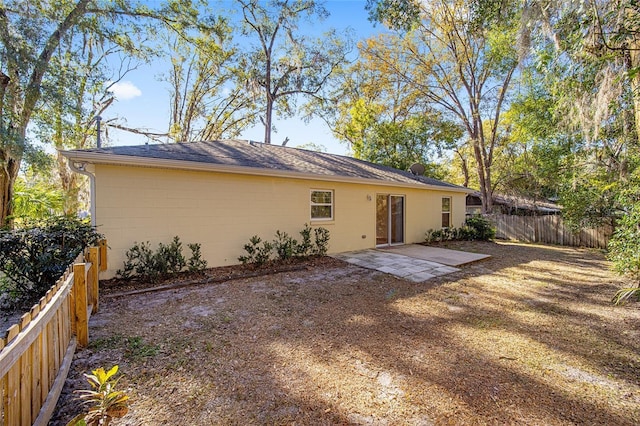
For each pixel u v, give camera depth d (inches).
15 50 314.2
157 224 248.5
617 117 257.0
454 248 422.6
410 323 159.3
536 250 425.1
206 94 822.5
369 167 477.1
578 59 179.2
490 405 94.0
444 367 116.0
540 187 672.4
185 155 269.7
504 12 244.7
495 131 768.3
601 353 128.1
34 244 175.8
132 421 84.9
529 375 111.1
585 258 361.4
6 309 175.5
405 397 97.6
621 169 300.5
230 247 286.5
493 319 165.9
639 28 144.8
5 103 314.7
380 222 423.8
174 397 96.0
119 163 224.8
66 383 101.5
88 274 163.0
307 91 807.1
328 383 104.8
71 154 205.9
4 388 62.5
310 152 466.0
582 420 87.8
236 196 289.1
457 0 582.2
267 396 97.3
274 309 177.0
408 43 715.4
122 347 127.5
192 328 148.8
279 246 308.0
